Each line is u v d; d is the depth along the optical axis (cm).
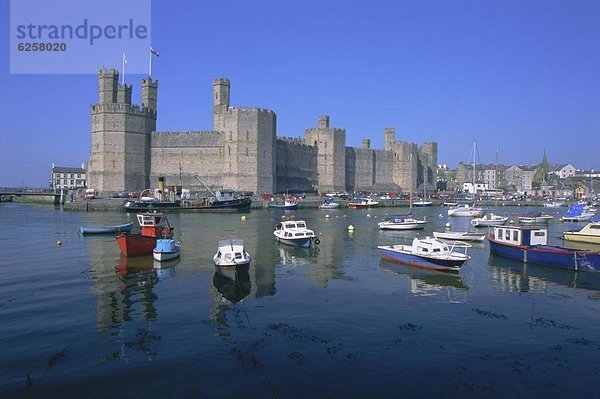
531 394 1245
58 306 1958
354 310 1923
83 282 2391
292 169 11275
